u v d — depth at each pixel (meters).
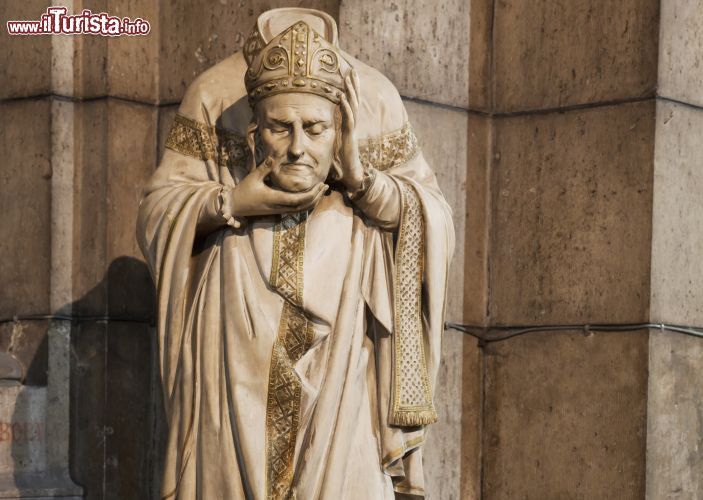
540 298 14.77
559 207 14.68
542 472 14.64
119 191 14.94
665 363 14.16
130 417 14.85
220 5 14.66
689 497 14.39
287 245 11.79
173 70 15.03
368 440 12.03
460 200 14.91
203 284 11.95
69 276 15.06
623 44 14.35
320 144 11.49
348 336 11.84
